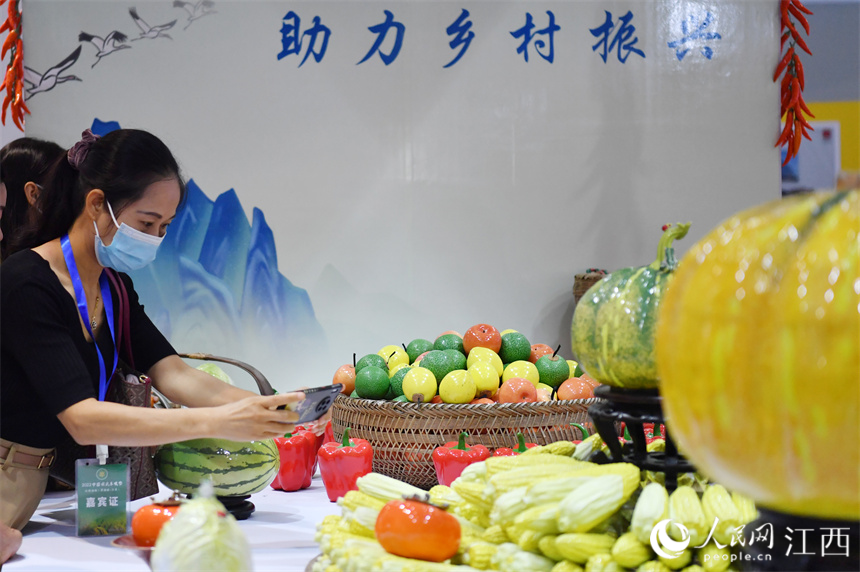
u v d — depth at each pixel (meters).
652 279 1.21
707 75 3.50
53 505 2.12
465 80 3.39
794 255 0.72
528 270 3.43
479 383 2.18
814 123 3.79
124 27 3.26
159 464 1.91
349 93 3.36
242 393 2.11
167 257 3.26
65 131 3.24
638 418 1.18
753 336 0.70
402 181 3.38
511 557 1.12
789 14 3.54
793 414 0.68
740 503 1.10
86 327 1.88
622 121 3.47
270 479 1.92
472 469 1.37
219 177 3.30
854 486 0.69
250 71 3.31
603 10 3.44
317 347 3.34
